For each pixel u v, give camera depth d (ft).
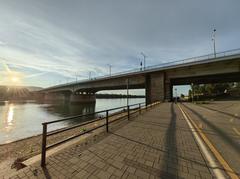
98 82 203.82
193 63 110.11
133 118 38.96
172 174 11.47
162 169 12.21
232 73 103.14
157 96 131.85
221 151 16.24
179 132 24.23
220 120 36.73
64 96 416.87
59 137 28.32
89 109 188.44
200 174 11.52
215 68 105.50
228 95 223.71
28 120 95.76
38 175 11.19
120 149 16.49
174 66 120.37
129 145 17.80
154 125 29.78
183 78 130.52
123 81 165.89
